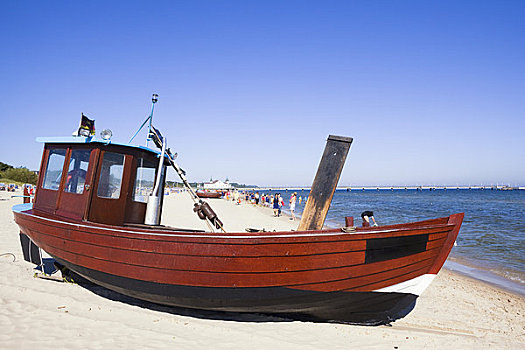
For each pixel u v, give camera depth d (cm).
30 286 547
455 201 5806
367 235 396
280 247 389
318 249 390
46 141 582
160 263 420
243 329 423
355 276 405
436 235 437
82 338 376
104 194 519
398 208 3769
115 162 532
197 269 406
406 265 425
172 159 591
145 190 582
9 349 338
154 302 473
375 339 419
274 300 411
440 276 843
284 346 382
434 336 442
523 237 1517
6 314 429
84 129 513
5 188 3800
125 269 443
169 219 1777
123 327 412
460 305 606
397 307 486
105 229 453
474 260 1048
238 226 1708
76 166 544
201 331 412
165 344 371
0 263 681
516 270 921
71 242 492
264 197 4450
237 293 407
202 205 500
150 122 589
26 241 655
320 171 498
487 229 1822
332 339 410
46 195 592
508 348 422
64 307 469
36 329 391
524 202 5300
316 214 486
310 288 401
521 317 554
